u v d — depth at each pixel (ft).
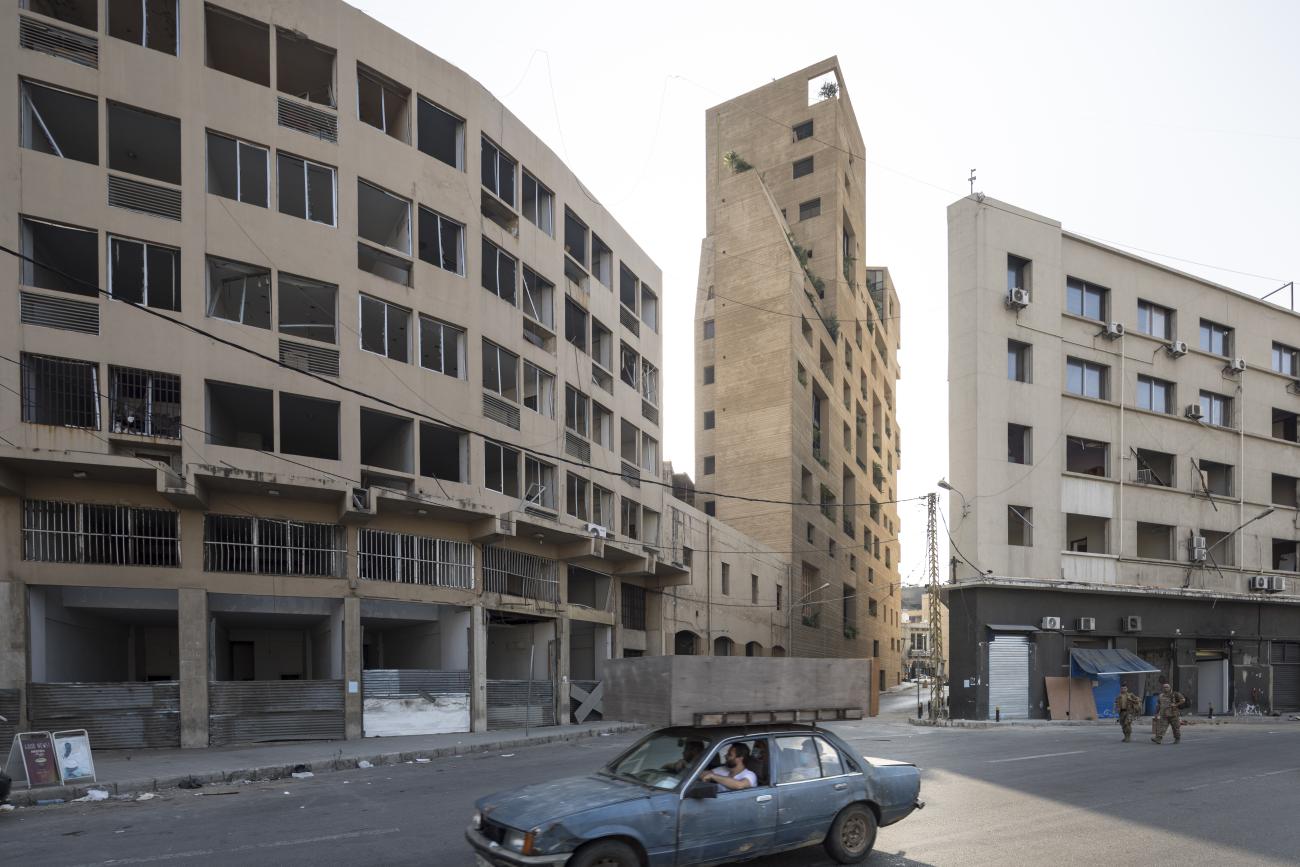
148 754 60.29
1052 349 117.91
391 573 77.20
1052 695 108.17
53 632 65.62
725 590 140.36
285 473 69.46
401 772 54.03
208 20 73.46
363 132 78.18
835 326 195.93
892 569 276.62
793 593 160.66
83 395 63.62
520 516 85.05
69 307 63.21
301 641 91.81
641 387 124.47
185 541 67.00
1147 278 127.54
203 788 47.80
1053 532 114.01
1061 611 112.27
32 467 61.26
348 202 76.38
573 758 61.31
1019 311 116.16
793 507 162.40
